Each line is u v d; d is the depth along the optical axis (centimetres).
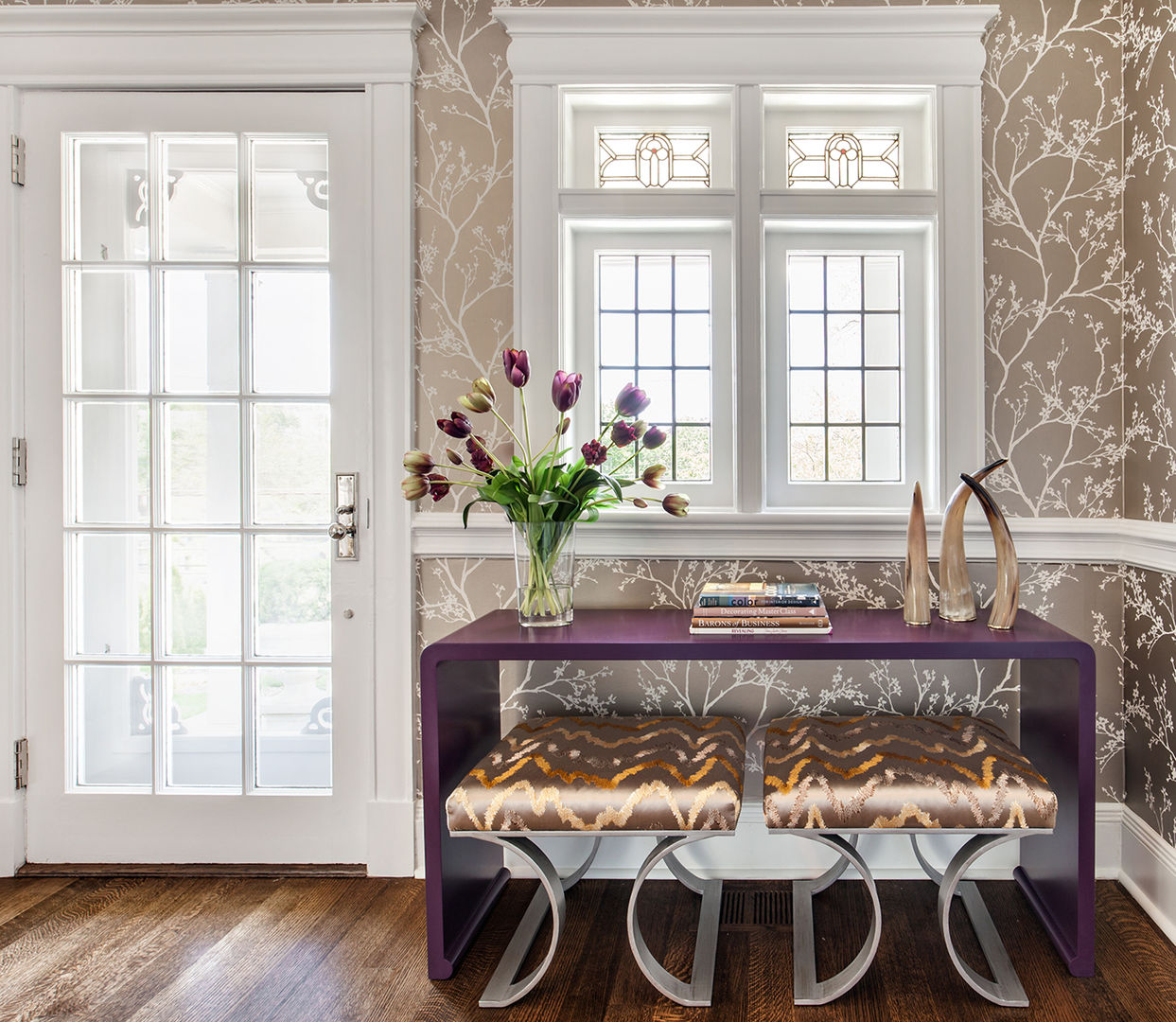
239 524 197
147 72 190
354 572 192
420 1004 143
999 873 184
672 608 191
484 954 159
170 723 198
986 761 142
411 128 189
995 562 188
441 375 192
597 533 191
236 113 192
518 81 187
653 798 135
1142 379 177
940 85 183
